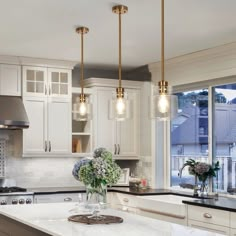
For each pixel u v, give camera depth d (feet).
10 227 13.25
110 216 12.32
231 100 18.13
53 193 19.33
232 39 16.56
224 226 14.44
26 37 16.31
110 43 17.24
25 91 19.98
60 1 12.32
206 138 19.42
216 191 18.74
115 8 12.76
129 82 22.21
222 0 12.21
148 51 18.69
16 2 12.39
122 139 22.11
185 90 20.48
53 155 20.49
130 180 21.53
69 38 16.46
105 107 21.75
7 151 20.62
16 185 20.71
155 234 9.91
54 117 20.58
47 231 10.48
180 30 15.29
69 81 20.99
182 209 16.31
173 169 21.40
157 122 21.61
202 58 18.80
